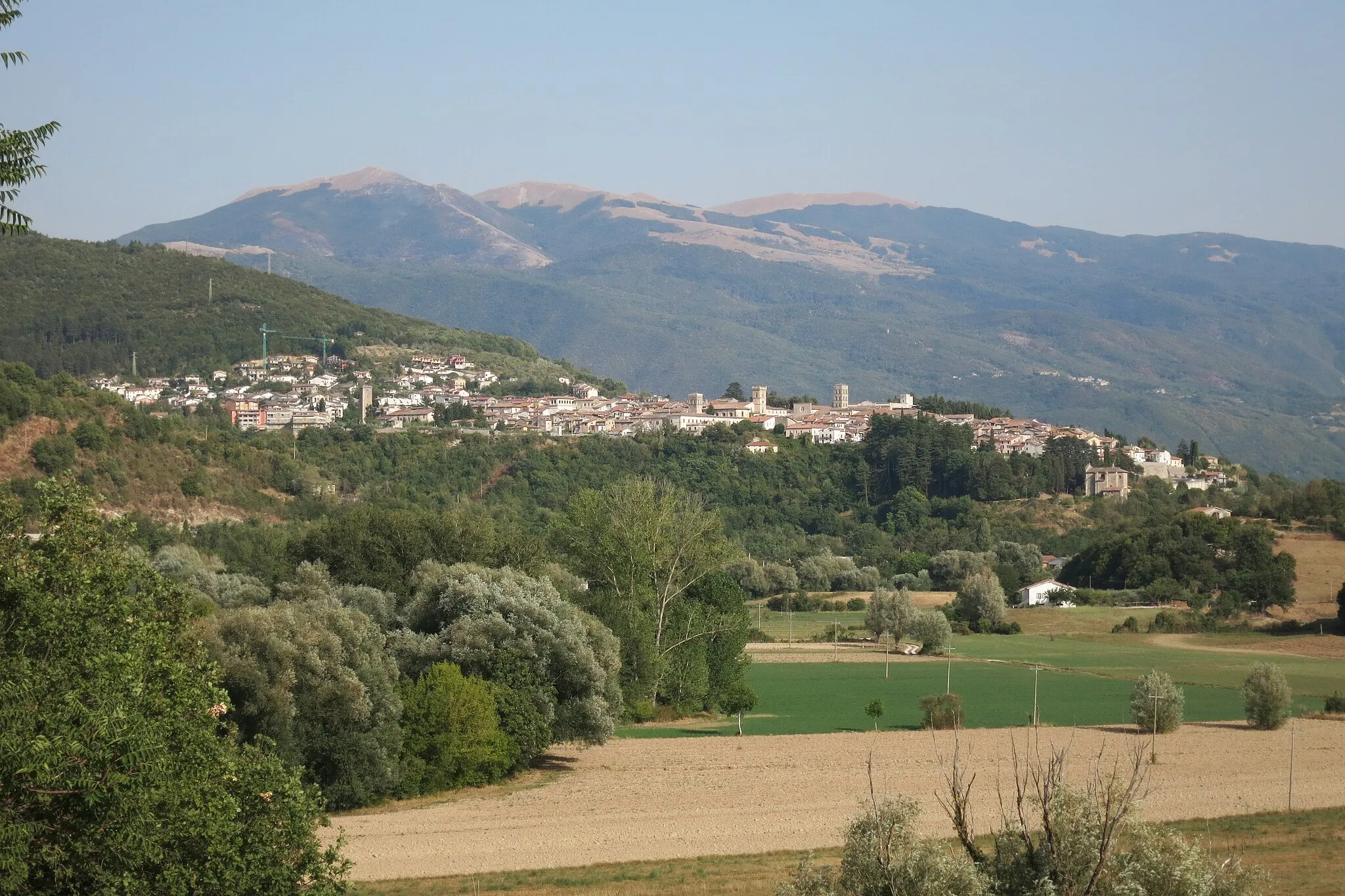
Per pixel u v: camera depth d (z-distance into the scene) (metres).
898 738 97.06
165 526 167.75
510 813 69.06
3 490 35.66
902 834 35.28
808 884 36.03
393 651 82.81
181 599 39.53
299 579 93.75
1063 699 124.62
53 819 27.58
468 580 87.38
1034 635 193.62
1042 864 34.31
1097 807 34.75
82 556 35.09
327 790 69.06
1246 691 102.38
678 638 112.56
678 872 56.12
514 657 82.75
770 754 89.06
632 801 72.12
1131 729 102.38
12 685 28.06
